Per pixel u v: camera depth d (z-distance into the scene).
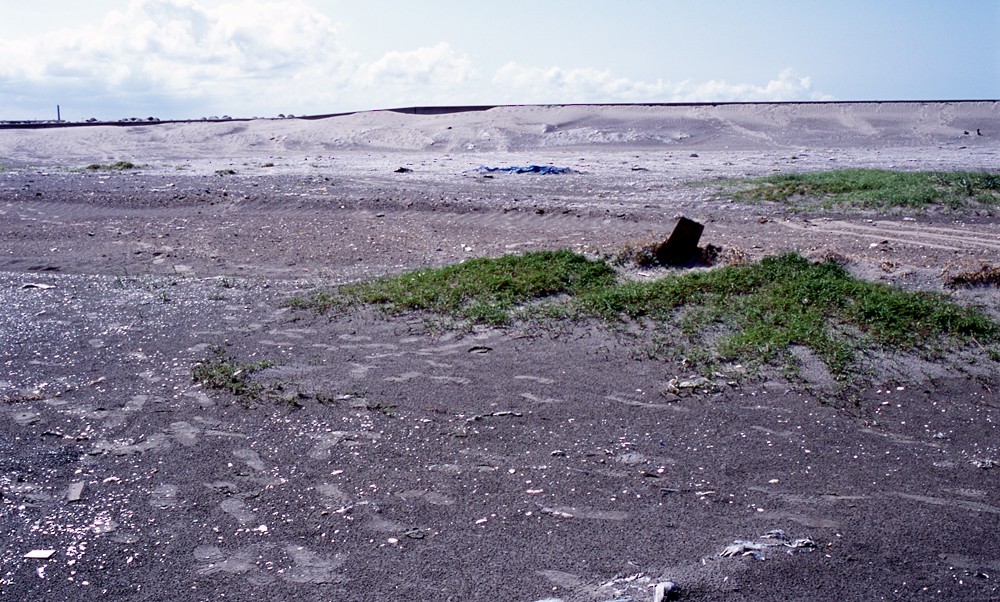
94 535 5.05
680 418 6.64
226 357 8.08
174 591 4.48
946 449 6.07
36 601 4.40
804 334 7.87
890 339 7.80
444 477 5.74
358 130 42.53
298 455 6.09
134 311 9.65
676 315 8.61
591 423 6.57
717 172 22.44
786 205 14.95
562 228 13.77
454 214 15.25
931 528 4.95
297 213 15.83
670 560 4.64
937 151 31.55
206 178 21.58
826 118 41.56
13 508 5.38
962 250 10.66
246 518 5.23
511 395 7.10
